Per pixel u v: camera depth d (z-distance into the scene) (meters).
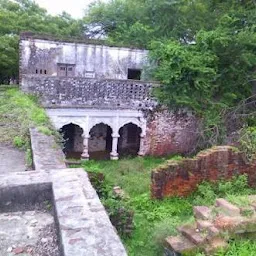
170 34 20.36
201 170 8.77
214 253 4.46
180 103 15.80
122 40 20.53
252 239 4.84
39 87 14.49
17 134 9.13
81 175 3.92
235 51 15.62
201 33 16.23
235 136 14.23
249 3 17.38
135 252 6.18
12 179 3.76
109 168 14.28
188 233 4.96
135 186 10.48
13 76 22.19
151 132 16.73
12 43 19.78
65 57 17.25
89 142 18.20
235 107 15.98
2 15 20.64
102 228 2.62
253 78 16.03
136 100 16.09
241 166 8.96
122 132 18.70
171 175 8.62
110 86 15.53
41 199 3.69
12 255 2.84
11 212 3.60
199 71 15.06
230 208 5.13
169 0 20.50
